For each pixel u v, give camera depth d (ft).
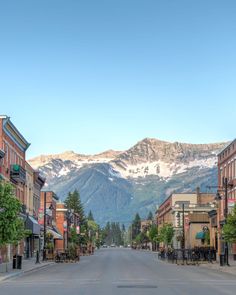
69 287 90.02
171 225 388.98
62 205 352.08
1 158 180.96
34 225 233.76
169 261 219.00
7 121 189.37
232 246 228.84
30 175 245.65
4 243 124.36
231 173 235.81
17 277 117.19
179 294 77.87
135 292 80.23
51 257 213.46
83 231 424.05
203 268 166.20
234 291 84.17
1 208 124.57
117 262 212.84
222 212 240.94
